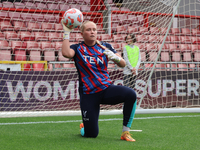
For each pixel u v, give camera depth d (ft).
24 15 124.67
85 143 33.63
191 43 121.90
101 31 111.04
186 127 47.32
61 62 77.10
